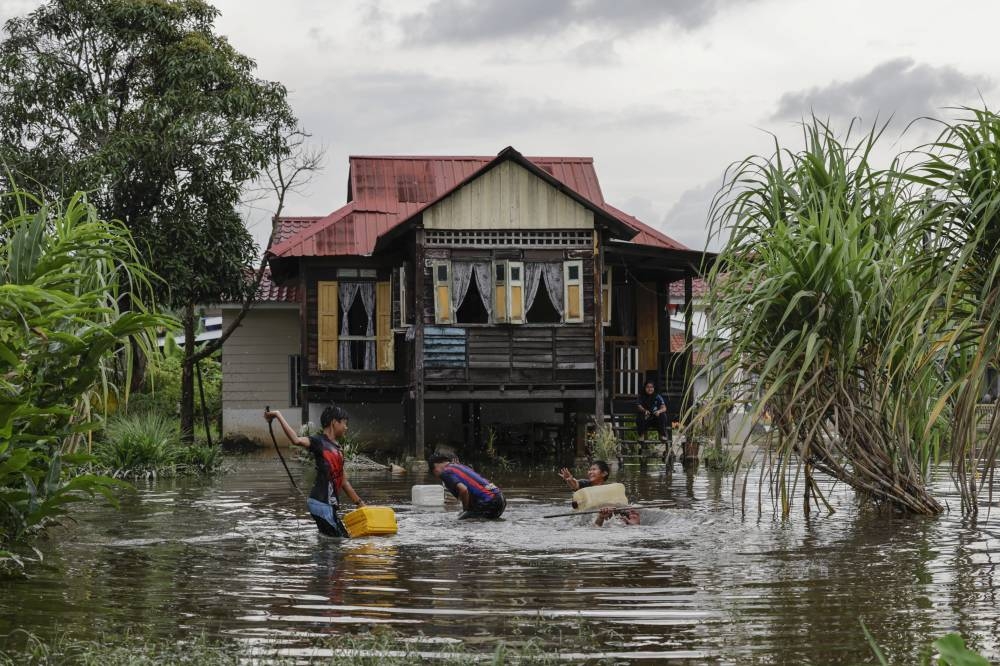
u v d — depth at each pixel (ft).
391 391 78.59
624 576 23.40
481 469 63.31
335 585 22.48
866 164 31.50
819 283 30.19
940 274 26.12
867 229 31.94
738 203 32.48
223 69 76.54
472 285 79.71
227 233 79.10
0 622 18.85
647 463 64.95
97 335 26.63
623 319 80.69
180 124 72.43
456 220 69.46
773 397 32.32
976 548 26.58
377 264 78.28
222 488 47.55
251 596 21.25
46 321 25.22
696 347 32.53
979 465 49.16
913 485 33.30
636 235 72.69
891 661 16.03
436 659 16.15
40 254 27.09
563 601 20.68
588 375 70.54
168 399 97.81
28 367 25.99
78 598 20.98
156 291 76.48
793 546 27.43
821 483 45.29
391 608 20.07
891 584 21.94
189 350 79.92
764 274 32.63
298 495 43.86
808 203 31.09
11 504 26.63
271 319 89.81
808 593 21.13
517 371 70.03
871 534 29.32
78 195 28.58
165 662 16.10
